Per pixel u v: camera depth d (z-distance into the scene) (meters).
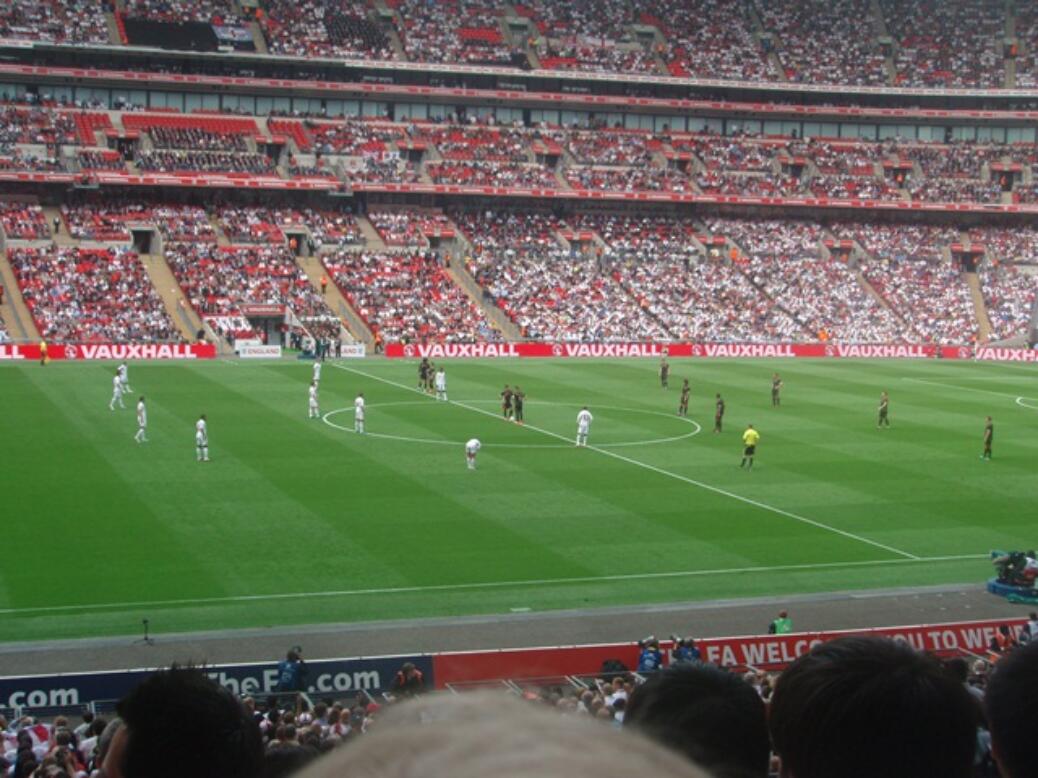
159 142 131.75
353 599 41.22
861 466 66.19
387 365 107.88
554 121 152.25
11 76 132.12
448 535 49.75
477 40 150.25
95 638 36.56
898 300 138.62
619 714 22.05
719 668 5.51
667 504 56.28
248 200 134.12
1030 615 38.06
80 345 106.19
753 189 147.88
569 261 136.75
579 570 45.41
